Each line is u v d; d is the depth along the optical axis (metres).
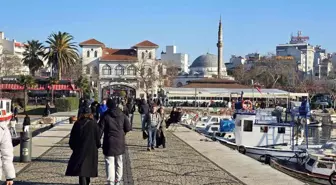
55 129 35.88
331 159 26.55
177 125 41.19
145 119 22.95
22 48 198.50
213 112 73.00
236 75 173.38
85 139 11.41
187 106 101.75
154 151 22.33
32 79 93.62
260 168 17.27
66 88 104.38
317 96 137.75
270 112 52.22
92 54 146.75
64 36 103.75
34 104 97.81
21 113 81.50
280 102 108.31
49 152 21.03
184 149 23.39
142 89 143.75
